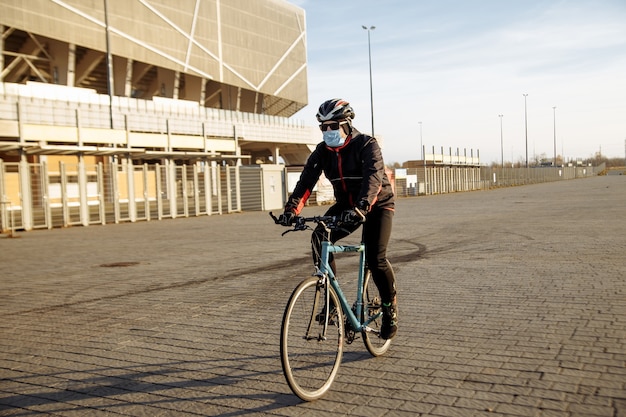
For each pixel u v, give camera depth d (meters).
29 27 37.16
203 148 30.69
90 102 37.34
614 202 25.62
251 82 58.41
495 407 3.35
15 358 4.73
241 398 3.68
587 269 8.12
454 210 24.42
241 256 11.20
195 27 50.66
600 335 4.77
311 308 3.63
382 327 4.34
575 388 3.60
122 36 43.72
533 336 4.82
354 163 4.04
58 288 8.15
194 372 4.23
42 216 21.41
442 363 4.21
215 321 5.80
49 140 22.38
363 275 4.30
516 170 79.81
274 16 62.03
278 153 59.25
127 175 24.77
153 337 5.26
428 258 9.91
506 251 10.45
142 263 10.66
